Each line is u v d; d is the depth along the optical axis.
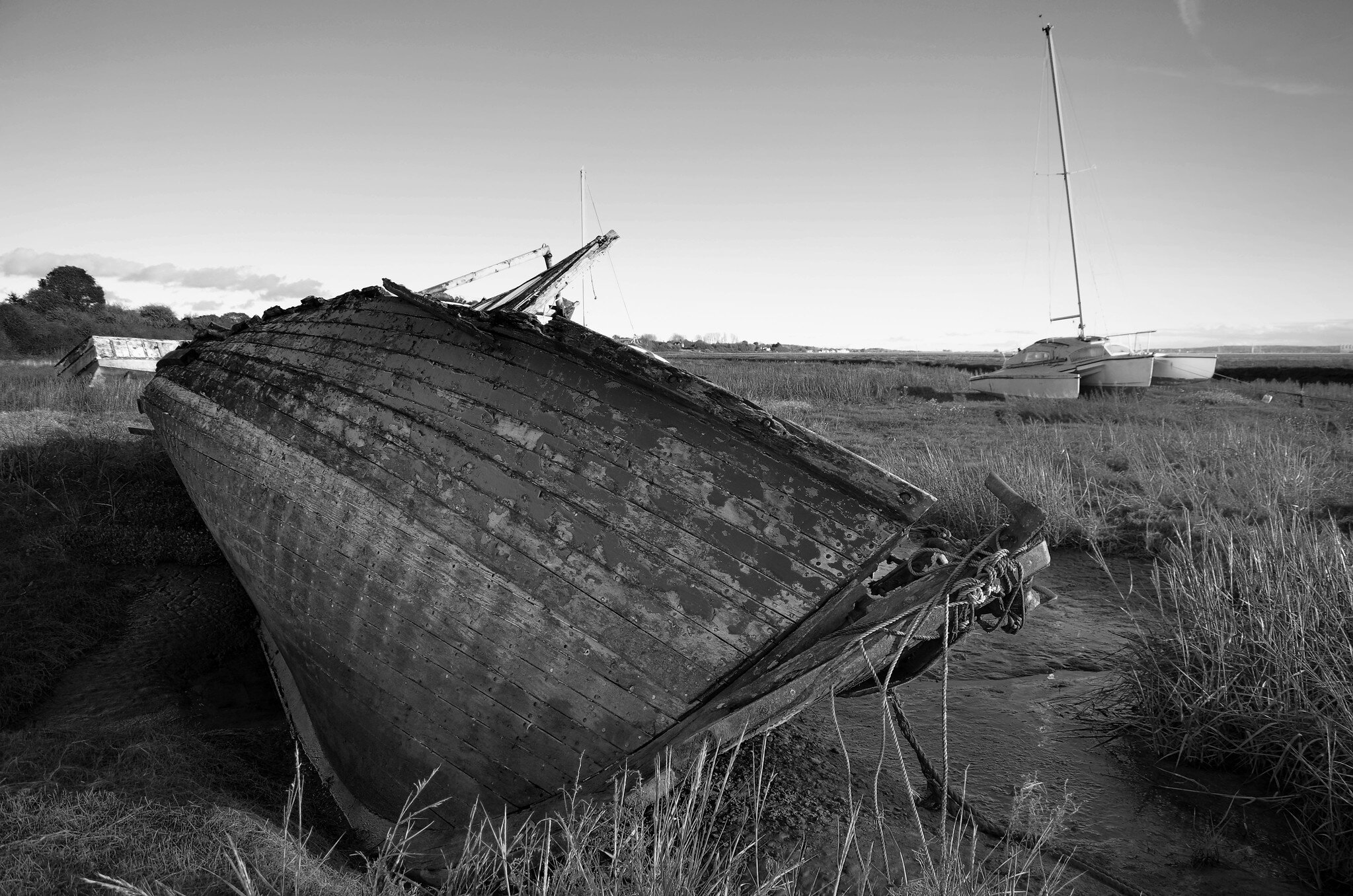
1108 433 13.79
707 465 3.10
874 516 2.98
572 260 4.85
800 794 3.44
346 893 2.38
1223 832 3.13
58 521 7.12
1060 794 3.43
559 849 2.72
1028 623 5.66
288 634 3.91
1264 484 8.45
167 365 6.28
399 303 4.03
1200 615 4.11
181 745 3.54
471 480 3.33
